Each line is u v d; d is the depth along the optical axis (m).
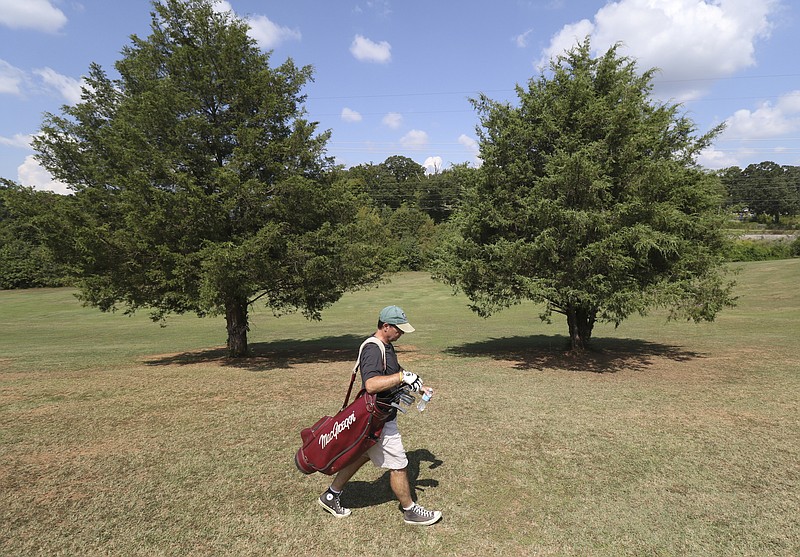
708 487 4.41
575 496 4.23
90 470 4.79
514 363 11.88
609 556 3.32
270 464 4.96
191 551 3.36
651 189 10.70
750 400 7.61
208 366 12.10
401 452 3.71
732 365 10.91
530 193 11.17
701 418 6.62
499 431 6.05
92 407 7.29
